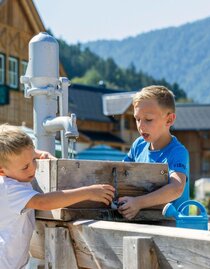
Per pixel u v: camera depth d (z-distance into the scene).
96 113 47.78
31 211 3.45
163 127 4.09
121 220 3.43
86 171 3.44
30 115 30.34
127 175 3.54
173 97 4.16
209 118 56.28
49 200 3.26
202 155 56.25
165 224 3.60
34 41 5.12
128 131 47.69
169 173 3.91
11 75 29.39
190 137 56.44
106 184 3.49
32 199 3.28
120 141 46.81
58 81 5.14
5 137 3.34
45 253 3.39
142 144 4.31
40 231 3.52
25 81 5.18
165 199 3.55
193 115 56.88
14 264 3.35
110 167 3.51
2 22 28.95
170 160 4.02
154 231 2.69
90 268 3.08
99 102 49.22
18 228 3.35
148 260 2.64
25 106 30.03
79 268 3.18
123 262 2.74
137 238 2.65
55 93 5.09
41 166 3.49
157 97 4.05
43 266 3.53
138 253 2.63
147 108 4.04
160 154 4.10
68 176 3.40
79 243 3.16
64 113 5.15
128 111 45.38
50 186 3.41
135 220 3.50
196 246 2.46
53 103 5.14
